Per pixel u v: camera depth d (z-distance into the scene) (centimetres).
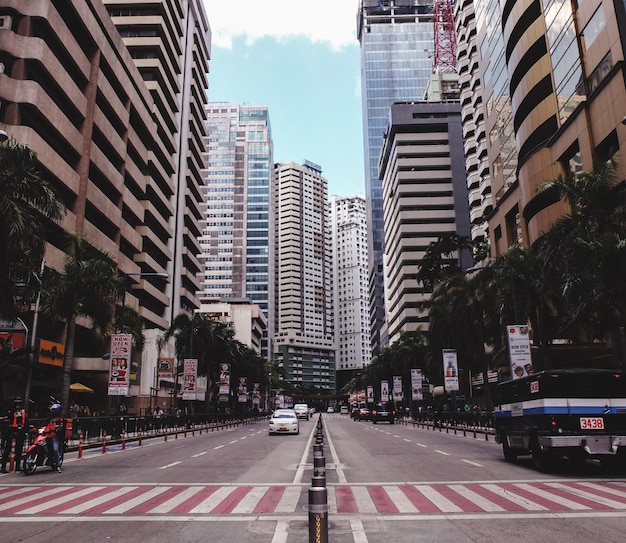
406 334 7788
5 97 3797
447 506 919
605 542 676
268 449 2175
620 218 2311
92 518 838
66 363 2783
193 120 9212
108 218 5131
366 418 6819
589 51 3484
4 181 2045
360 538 700
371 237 17888
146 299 6769
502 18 5028
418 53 19012
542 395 1355
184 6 8931
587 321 2356
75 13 4609
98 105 5234
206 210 18975
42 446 1435
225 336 6062
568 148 3700
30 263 2156
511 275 3170
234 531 746
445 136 11731
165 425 3422
